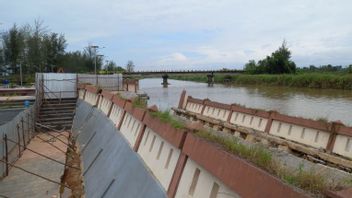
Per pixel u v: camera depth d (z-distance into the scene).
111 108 18.84
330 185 3.90
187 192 6.13
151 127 9.43
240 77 82.50
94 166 14.95
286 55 86.94
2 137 16.19
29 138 23.95
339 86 51.75
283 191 3.67
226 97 44.56
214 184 5.32
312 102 34.84
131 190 9.09
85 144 20.33
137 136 11.12
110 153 13.87
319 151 11.19
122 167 11.12
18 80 57.16
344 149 10.67
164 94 55.69
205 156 5.62
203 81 119.25
